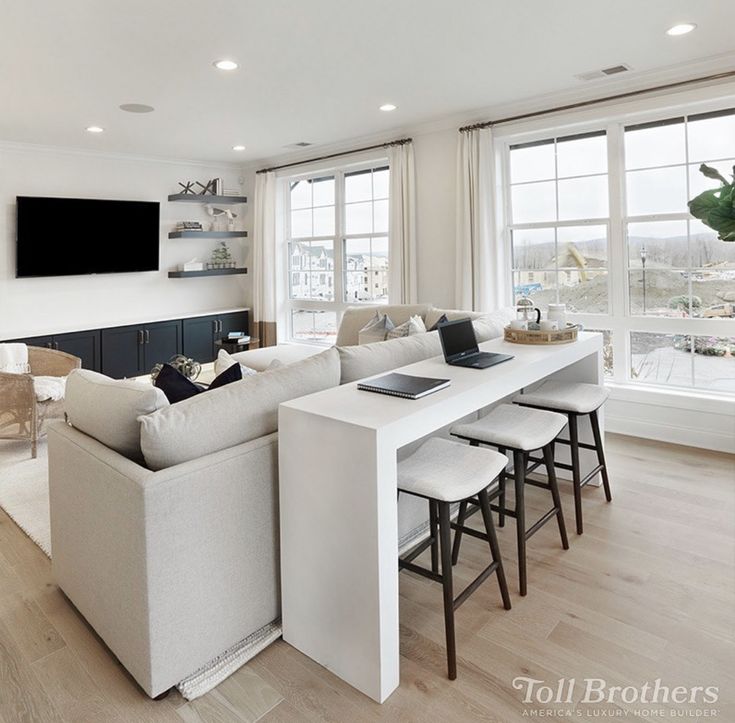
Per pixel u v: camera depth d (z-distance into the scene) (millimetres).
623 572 2369
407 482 1805
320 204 6586
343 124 5109
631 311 4363
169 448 1750
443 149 5121
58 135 5270
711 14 3031
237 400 1932
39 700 1711
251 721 1629
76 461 1946
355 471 1645
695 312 4082
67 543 2082
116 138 5445
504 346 2891
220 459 1800
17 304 5672
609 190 4320
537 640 1956
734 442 3818
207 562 1774
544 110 4469
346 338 5281
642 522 2816
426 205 5297
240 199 6926
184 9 2816
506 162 4875
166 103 4336
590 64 3725
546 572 2379
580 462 3279
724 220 2520
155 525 1634
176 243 6797
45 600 2240
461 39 3281
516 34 3232
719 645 1916
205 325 6789
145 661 1673
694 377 4137
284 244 7008
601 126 4355
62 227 5785
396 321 4965
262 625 1972
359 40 3252
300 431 1788
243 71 3693
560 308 3059
